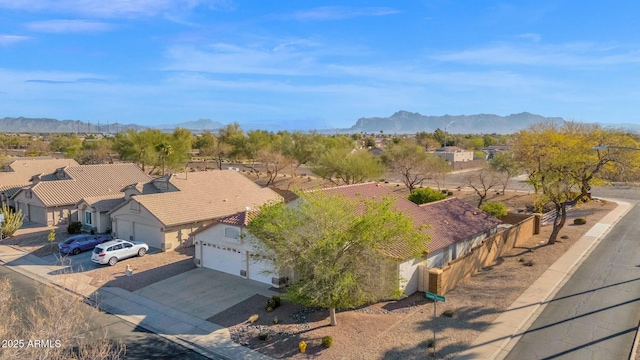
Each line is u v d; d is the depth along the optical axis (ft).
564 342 59.82
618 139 109.29
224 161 354.54
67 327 40.37
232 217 91.56
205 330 66.08
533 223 124.36
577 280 85.61
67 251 107.04
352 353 57.21
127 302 77.20
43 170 183.93
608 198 192.95
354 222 60.90
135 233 117.80
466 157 329.52
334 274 58.39
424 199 139.33
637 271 90.38
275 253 66.64
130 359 57.16
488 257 97.04
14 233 128.98
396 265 73.46
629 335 61.52
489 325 65.26
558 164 104.78
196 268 95.55
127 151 255.91
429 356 55.98
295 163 255.70
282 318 69.31
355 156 199.21
